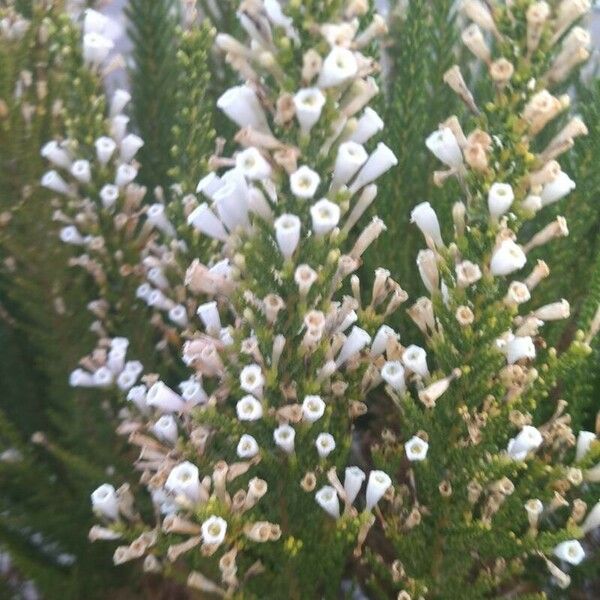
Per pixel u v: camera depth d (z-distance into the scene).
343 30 0.14
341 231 0.18
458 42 0.35
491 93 0.29
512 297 0.18
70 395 0.31
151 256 0.28
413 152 0.31
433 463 0.21
